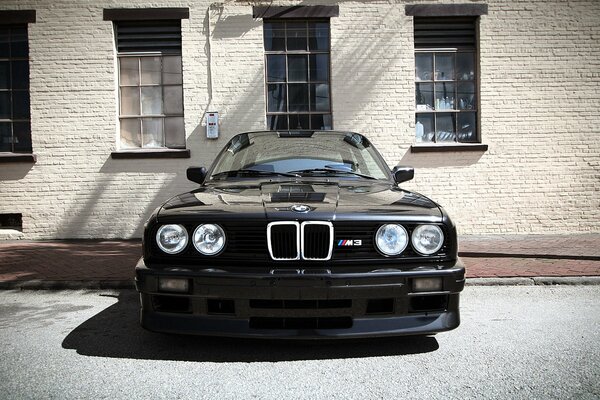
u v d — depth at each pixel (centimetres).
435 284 318
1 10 812
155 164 830
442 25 858
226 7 824
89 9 819
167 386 288
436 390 283
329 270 311
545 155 852
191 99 827
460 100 868
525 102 848
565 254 671
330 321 317
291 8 827
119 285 532
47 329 396
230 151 473
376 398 274
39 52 818
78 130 823
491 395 277
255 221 318
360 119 838
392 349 350
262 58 829
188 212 328
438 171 846
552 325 405
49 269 594
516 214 853
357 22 834
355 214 322
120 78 844
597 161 853
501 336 379
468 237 830
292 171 432
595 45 848
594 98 852
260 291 307
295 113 851
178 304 324
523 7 843
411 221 325
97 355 338
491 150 848
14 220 840
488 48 845
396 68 838
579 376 302
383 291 311
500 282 550
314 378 300
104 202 828
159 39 840
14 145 845
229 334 311
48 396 274
